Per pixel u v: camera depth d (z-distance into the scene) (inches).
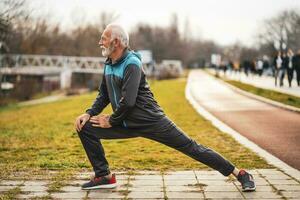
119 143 377.1
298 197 205.9
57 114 823.1
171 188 222.8
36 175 251.1
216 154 217.2
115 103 214.4
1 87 1590.8
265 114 647.1
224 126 509.7
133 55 209.8
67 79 2593.5
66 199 206.1
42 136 452.4
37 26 1533.0
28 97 1865.2
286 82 1499.8
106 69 216.4
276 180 236.8
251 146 359.3
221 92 1246.3
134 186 227.0
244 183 215.8
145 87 212.4
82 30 2965.1
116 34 207.3
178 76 2896.2
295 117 597.9
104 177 221.8
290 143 386.0
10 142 409.7
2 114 1008.9
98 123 216.5
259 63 2153.1
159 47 4320.9
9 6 893.8
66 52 2839.6
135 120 212.2
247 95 1077.1
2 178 243.8
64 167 273.1
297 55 1192.2
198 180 237.1
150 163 286.4
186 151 215.8
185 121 571.2
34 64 2374.5
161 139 214.5
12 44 1421.0
